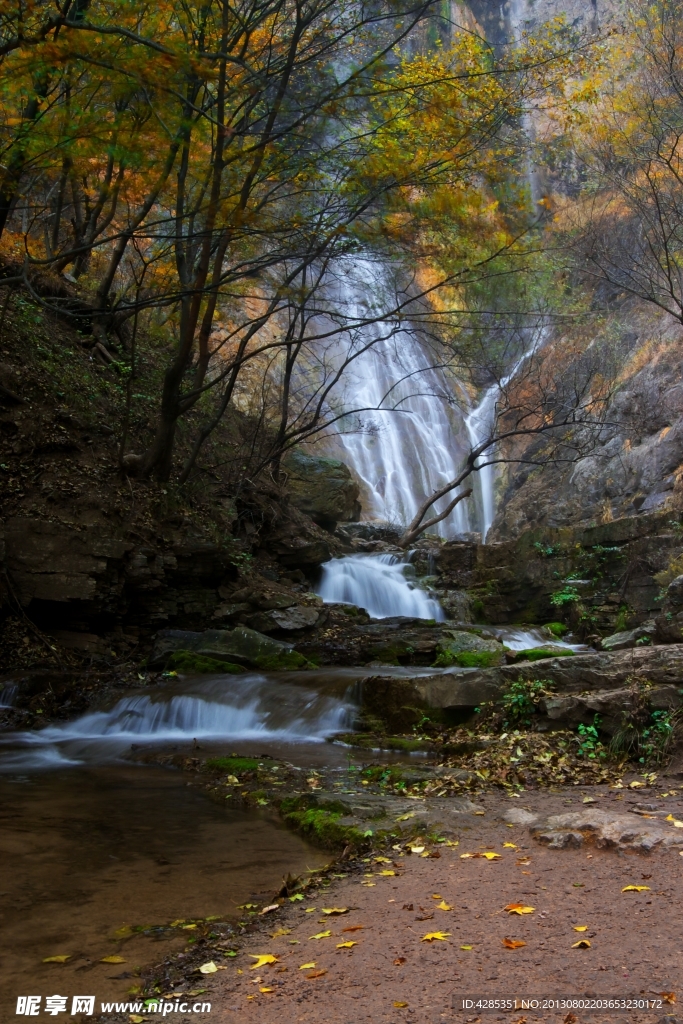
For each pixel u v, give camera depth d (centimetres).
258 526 1820
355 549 2239
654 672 853
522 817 606
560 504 2745
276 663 1342
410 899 457
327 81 1394
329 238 1447
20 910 477
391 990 340
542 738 855
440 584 1977
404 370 3369
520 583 1889
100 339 1958
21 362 1680
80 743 1027
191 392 1563
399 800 674
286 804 698
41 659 1336
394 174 1416
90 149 1072
